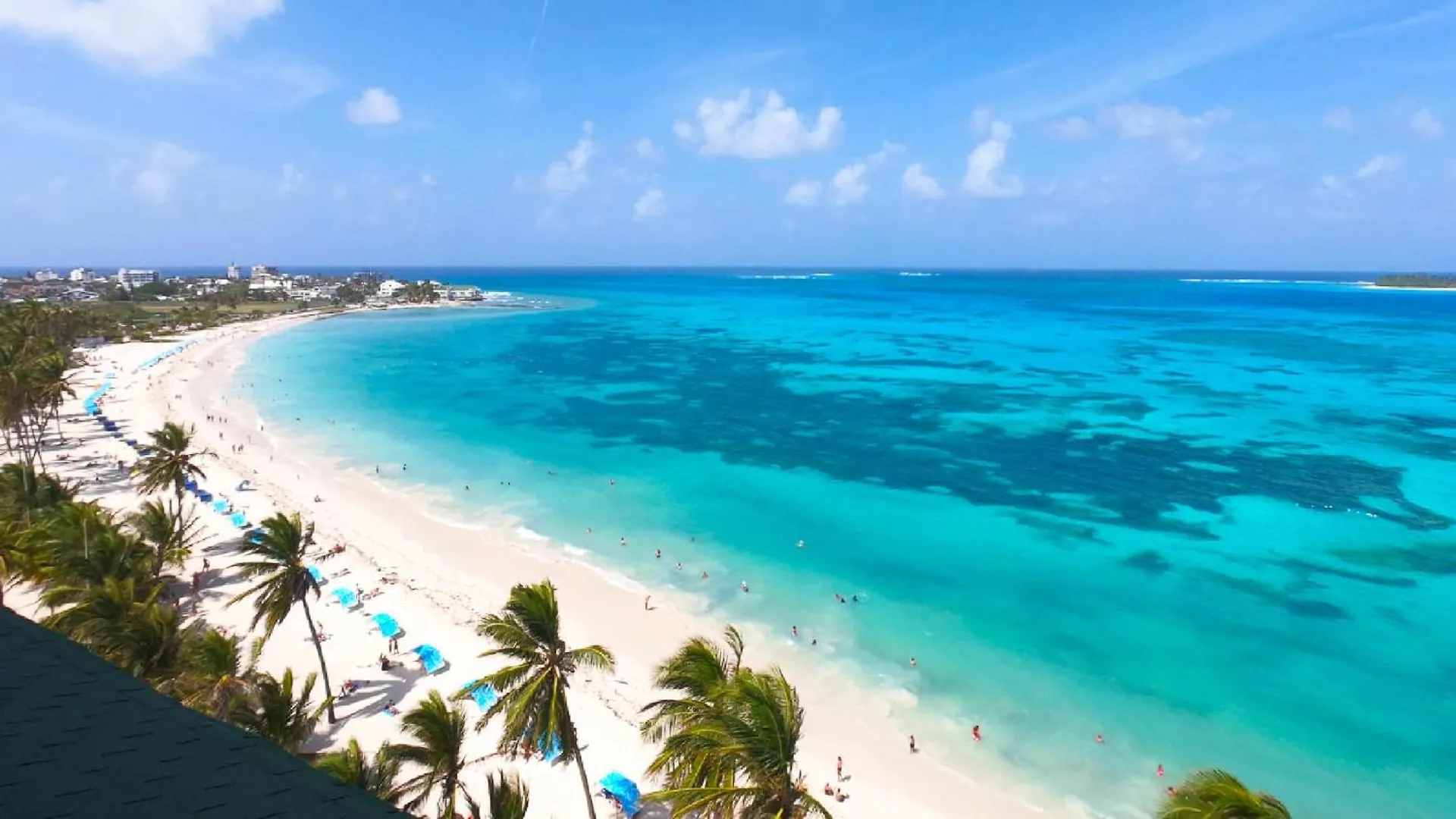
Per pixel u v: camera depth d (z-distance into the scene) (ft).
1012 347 442.09
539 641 74.23
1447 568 148.77
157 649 88.28
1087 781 94.99
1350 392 303.27
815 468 216.33
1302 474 203.41
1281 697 110.83
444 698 107.45
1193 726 104.99
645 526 173.68
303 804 20.02
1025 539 165.68
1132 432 247.50
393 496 191.42
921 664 119.34
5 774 17.80
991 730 104.37
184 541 141.59
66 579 107.76
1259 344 447.42
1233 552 157.58
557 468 217.15
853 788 93.25
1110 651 122.52
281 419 267.59
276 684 83.92
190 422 255.50
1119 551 159.12
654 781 92.12
